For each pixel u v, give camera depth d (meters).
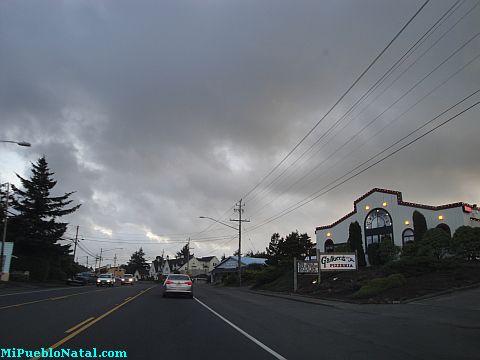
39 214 54.72
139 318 14.84
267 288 43.47
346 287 29.23
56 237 54.91
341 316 17.05
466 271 25.53
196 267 144.00
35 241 52.62
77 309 17.11
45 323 12.72
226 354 9.02
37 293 27.94
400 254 34.75
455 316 15.55
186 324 13.70
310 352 9.41
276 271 47.53
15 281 45.16
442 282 23.91
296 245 59.56
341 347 10.07
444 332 12.52
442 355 9.22
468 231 30.30
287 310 19.75
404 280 25.27
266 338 11.20
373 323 14.67
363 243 44.31
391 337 11.62
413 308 18.61
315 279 37.00
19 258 51.09
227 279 66.50
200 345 9.98
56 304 19.17
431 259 27.56
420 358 8.91
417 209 39.66
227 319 15.44
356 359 8.74
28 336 10.41
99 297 25.16
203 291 40.31
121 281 68.62
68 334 10.86
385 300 22.25
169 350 9.28
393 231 41.31
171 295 28.64
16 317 13.95
